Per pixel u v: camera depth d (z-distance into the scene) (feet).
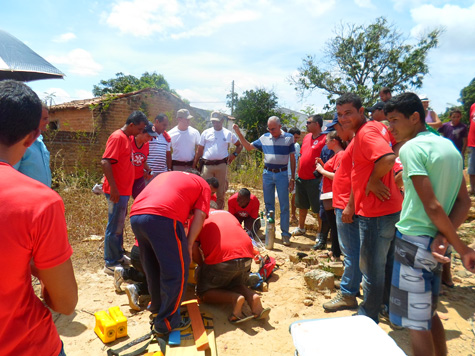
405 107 7.41
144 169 17.43
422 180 6.67
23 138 4.24
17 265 3.99
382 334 6.28
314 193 18.42
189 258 9.84
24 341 4.41
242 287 11.55
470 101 92.12
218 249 11.20
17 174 4.15
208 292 11.54
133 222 9.46
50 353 4.75
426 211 6.69
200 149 21.08
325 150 17.51
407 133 7.61
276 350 9.41
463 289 12.76
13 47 12.11
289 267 14.98
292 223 22.29
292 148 18.49
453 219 6.91
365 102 73.10
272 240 17.24
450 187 6.81
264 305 11.84
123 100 40.96
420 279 6.98
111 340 9.63
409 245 7.05
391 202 9.25
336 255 15.43
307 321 6.64
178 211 9.52
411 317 7.05
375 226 9.36
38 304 4.65
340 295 11.53
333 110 82.28
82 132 36.06
